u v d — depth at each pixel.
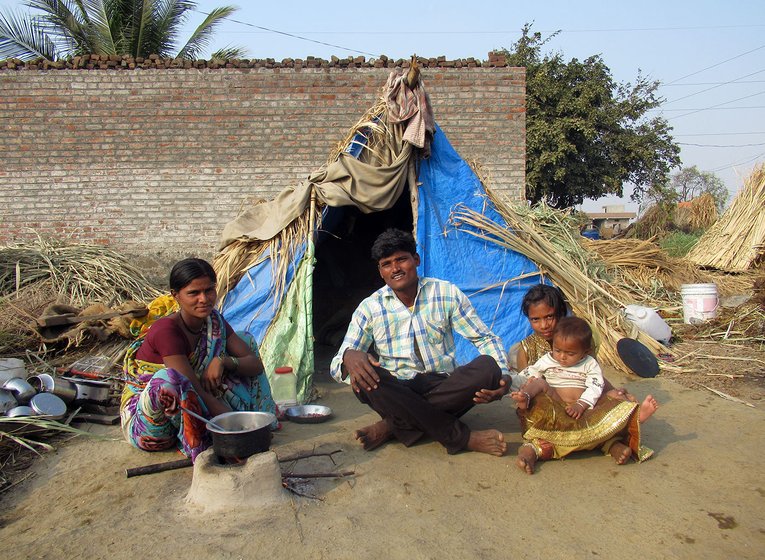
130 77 11.13
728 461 3.29
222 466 2.88
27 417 3.67
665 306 7.82
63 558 2.45
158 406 3.13
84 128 11.14
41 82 11.05
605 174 18.59
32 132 11.12
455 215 5.73
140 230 11.30
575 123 17.38
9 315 5.79
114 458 3.47
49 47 14.07
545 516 2.73
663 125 19.28
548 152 17.44
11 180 11.16
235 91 11.23
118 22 14.29
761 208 10.92
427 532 2.60
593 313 5.64
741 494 2.90
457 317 3.53
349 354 3.28
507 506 2.83
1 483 3.19
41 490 3.11
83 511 2.84
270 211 5.71
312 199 5.41
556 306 3.46
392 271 3.36
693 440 3.62
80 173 11.19
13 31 13.69
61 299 6.55
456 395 3.25
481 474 3.17
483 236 5.64
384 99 5.76
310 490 2.99
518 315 5.54
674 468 3.21
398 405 3.27
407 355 3.51
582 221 7.53
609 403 3.25
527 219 6.82
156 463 3.36
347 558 2.40
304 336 4.80
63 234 11.23
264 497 2.83
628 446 3.30
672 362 5.47
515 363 4.07
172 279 3.23
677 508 2.78
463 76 11.30
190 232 11.36
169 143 11.23
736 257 10.82
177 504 2.86
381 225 8.32
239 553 2.44
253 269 5.38
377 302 3.52
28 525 2.74
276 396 4.57
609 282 7.41
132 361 3.54
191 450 3.14
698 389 4.73
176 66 11.15
